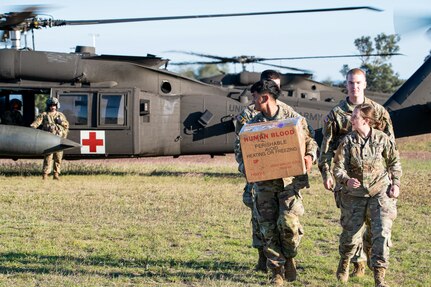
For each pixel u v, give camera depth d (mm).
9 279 7004
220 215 11609
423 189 15430
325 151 7297
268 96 7125
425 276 7770
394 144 6879
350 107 7230
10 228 10086
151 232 9953
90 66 18219
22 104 18859
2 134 16000
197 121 18812
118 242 9258
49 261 7957
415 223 11227
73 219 11008
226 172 19750
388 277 7695
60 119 16766
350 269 7934
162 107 18594
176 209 12148
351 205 6938
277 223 6930
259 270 7762
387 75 65750
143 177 17609
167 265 7922
